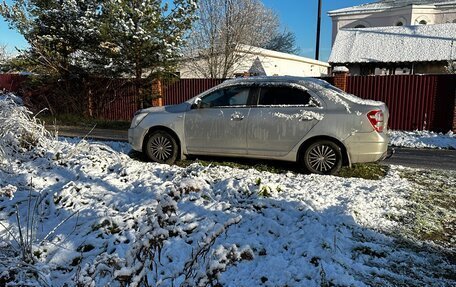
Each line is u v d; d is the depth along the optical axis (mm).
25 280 3164
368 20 35781
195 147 7211
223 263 2129
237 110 6895
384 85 13469
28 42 15203
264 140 6727
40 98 16859
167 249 3602
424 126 13055
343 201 4934
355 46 27047
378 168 7141
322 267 3344
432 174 6781
